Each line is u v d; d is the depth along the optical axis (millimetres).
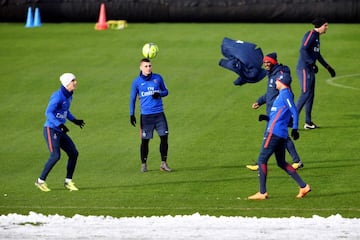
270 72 55156
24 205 48156
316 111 72312
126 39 106562
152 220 44219
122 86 82250
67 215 45844
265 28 112812
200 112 72500
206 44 102062
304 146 61062
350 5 113688
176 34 109375
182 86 82250
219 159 58219
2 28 118062
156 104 55312
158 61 93250
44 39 107938
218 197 49156
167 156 59312
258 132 65438
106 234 42031
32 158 59969
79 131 67125
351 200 47781
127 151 61250
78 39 107562
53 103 50156
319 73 87812
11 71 89062
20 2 120375
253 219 44000
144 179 53844
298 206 46719
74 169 53094
